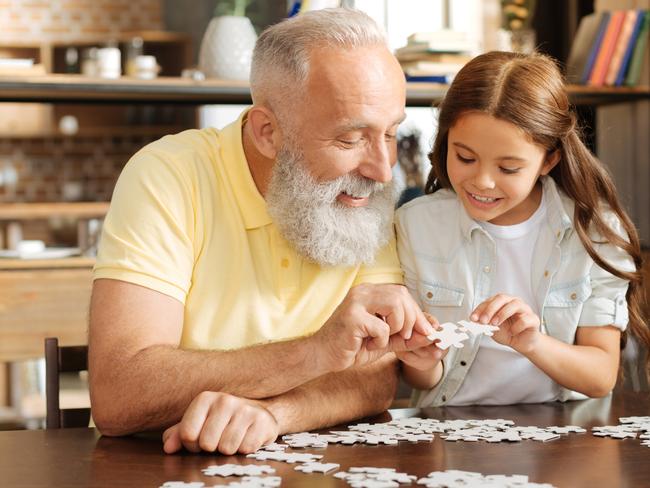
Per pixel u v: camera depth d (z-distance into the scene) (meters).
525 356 1.62
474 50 3.17
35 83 2.92
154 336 1.45
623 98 3.36
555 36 4.13
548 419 1.48
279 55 1.52
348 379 1.50
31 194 6.45
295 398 1.41
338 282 1.65
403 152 3.80
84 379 4.28
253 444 1.28
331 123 1.47
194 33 6.27
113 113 6.30
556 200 1.73
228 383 1.38
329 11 1.52
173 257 1.52
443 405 1.64
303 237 1.55
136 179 1.56
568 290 1.71
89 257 3.23
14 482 1.16
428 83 3.12
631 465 1.20
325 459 1.24
